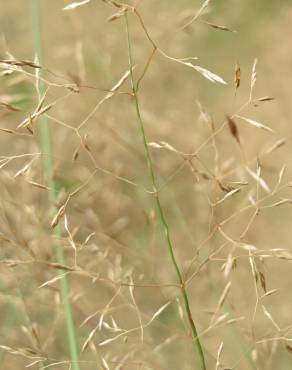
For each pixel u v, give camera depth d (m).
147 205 0.41
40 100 0.33
